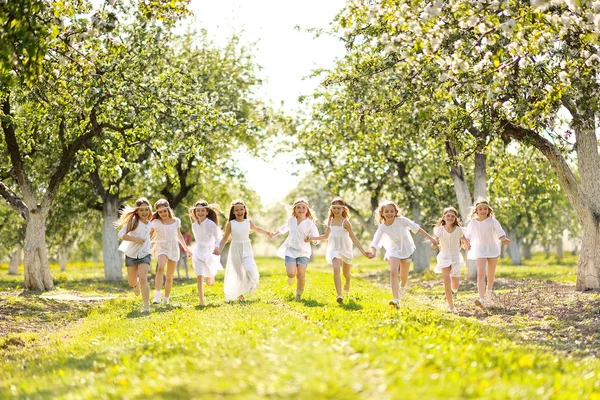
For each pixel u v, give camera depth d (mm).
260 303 13891
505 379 6105
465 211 26375
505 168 25156
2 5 9922
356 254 83438
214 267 15281
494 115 16094
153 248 15867
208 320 10742
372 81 19047
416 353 6852
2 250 49094
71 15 12453
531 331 12039
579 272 18406
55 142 25422
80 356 8844
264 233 15555
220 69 35688
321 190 53344
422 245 37594
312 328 9055
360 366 5949
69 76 18422
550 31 12047
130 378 6336
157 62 23344
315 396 4840
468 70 12820
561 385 6152
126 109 21656
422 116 14789
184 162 34219
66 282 31312
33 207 24391
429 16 11352
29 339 11875
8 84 10641
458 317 13430
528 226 58594
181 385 5582
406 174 35219
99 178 32812
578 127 16797
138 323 12109
